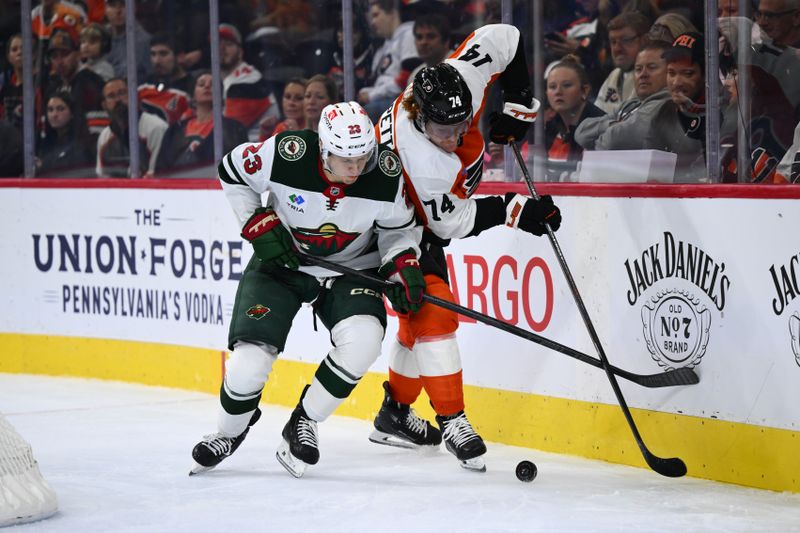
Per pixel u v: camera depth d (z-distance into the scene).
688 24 8.98
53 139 13.05
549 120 9.78
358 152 6.72
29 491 6.53
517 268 8.91
